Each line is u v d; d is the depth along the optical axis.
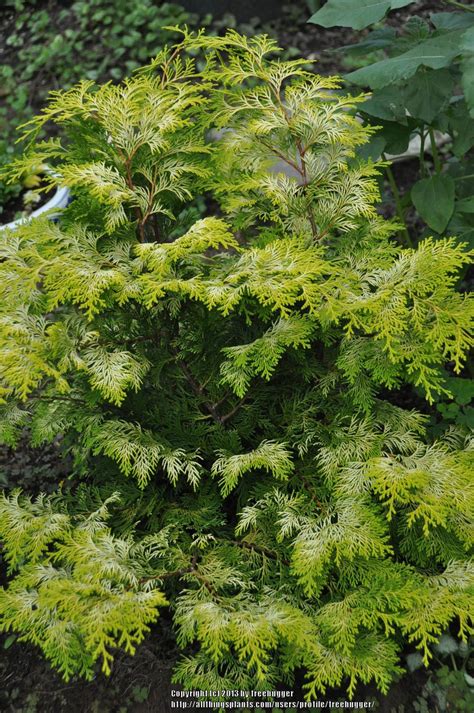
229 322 2.58
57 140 2.43
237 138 2.42
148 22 5.84
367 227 2.49
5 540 2.23
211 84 2.43
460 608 2.03
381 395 3.38
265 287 2.07
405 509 2.39
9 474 3.31
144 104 2.34
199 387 2.59
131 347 2.45
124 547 2.14
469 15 2.90
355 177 2.41
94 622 1.83
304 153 2.38
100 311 2.18
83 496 2.54
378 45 2.94
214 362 2.58
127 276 2.20
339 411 2.50
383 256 2.36
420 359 2.09
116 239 2.33
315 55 5.57
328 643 2.12
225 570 2.26
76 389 2.53
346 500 2.19
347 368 2.24
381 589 2.07
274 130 2.45
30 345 2.14
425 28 2.87
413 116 2.81
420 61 2.30
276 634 1.97
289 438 2.52
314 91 2.37
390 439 2.38
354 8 2.45
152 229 2.58
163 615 2.75
